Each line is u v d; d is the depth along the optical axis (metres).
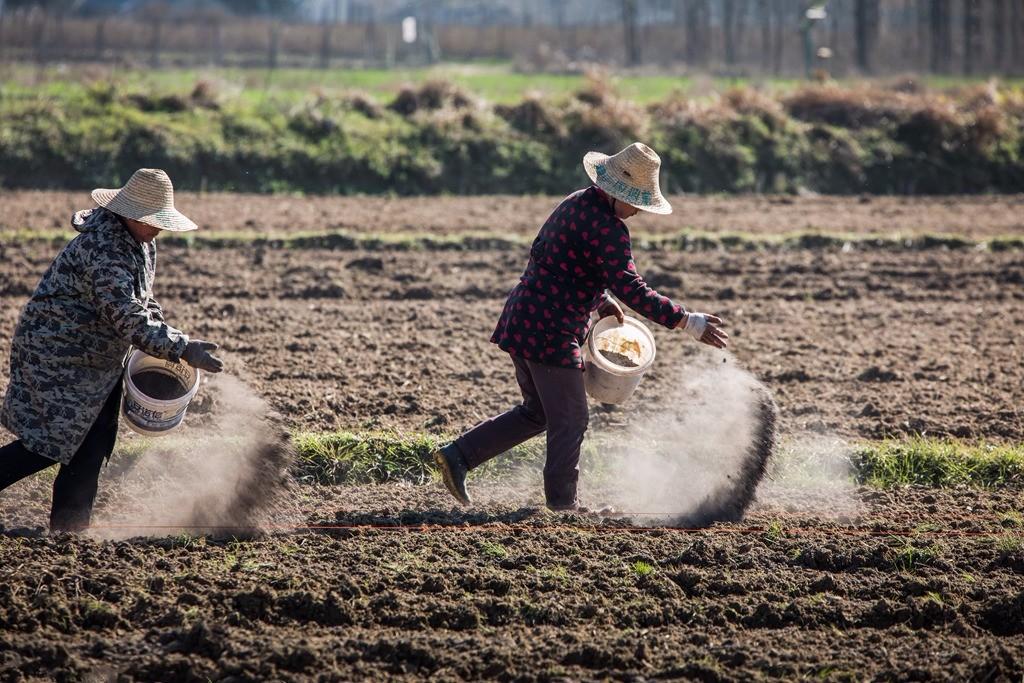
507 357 35.03
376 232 57.31
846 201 77.81
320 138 80.19
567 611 17.62
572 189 81.12
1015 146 90.94
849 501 24.08
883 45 171.88
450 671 15.76
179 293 42.22
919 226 63.97
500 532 20.81
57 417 18.94
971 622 17.72
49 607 16.92
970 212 71.56
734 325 40.72
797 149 87.50
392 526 21.33
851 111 93.50
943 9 167.38
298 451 25.00
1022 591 18.16
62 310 18.81
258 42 157.12
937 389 32.66
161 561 18.80
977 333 40.03
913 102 94.81
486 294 44.31
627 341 23.17
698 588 18.61
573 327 20.78
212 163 76.56
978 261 52.47
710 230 60.66
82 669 15.41
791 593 18.66
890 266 51.25
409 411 29.30
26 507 21.84
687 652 16.44
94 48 142.12
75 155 73.94
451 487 21.78
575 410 21.16
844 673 15.71
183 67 125.44
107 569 18.39
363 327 38.47
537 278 20.72
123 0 198.00
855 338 38.97
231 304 40.50
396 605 17.59
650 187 20.09
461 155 80.88
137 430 20.08
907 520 22.67
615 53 165.12
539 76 129.25
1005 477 25.67
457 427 27.92
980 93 100.06
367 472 25.05
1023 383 33.41
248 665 15.52
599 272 20.48
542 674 15.66
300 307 41.16
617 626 17.42
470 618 17.28
